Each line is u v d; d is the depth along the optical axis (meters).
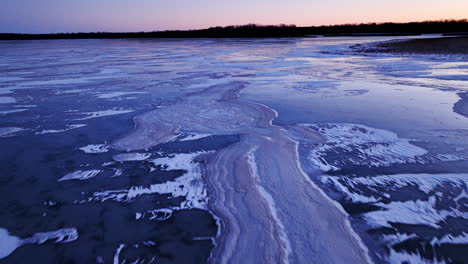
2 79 9.39
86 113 5.48
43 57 18.02
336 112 5.23
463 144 3.65
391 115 4.96
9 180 3.04
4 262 1.97
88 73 10.74
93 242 2.14
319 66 12.31
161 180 2.99
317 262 1.88
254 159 3.38
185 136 4.20
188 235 2.18
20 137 4.28
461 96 6.12
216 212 2.44
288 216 2.34
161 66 12.91
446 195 2.58
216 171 3.13
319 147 3.69
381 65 12.06
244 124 4.67
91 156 3.60
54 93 7.27
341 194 2.63
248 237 2.12
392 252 1.96
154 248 2.07
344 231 2.15
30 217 2.43
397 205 2.46
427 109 5.24
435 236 2.10
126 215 2.44
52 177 3.09
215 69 11.65
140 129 4.54
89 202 2.64
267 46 28.80
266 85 8.02
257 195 2.64
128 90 7.56
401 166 3.14
